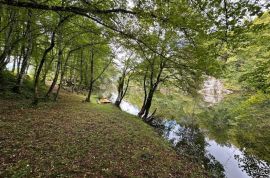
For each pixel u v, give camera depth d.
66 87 41.41
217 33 5.91
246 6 4.81
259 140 21.16
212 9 5.39
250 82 10.63
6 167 6.35
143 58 21.17
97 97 38.06
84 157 8.33
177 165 10.52
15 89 17.81
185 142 17.91
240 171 13.20
